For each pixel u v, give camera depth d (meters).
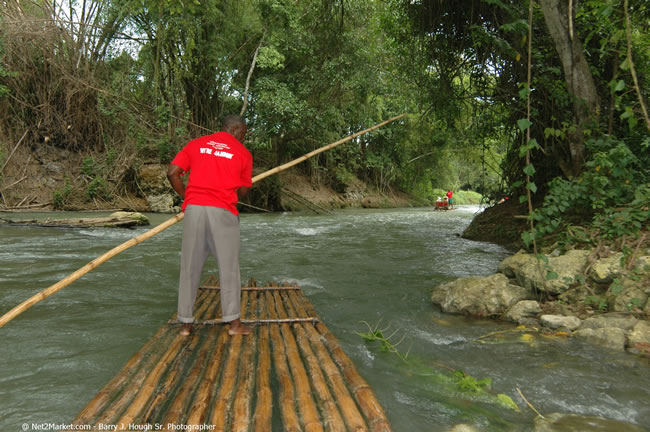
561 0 4.23
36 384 1.82
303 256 5.59
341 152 22.88
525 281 3.26
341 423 1.42
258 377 1.75
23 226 8.62
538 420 1.58
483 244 6.85
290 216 14.80
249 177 2.49
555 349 2.34
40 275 4.02
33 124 15.02
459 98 7.49
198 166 2.31
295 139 17.75
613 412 1.65
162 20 12.02
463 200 33.75
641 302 2.68
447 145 18.42
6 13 14.18
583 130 4.48
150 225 9.47
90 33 15.09
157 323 2.68
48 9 14.73
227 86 15.45
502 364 2.14
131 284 3.74
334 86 15.05
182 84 14.59
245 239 7.58
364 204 23.45
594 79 5.05
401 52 7.79
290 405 1.53
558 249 3.66
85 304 3.09
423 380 1.94
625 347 2.34
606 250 3.22
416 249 6.27
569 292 3.06
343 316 2.96
